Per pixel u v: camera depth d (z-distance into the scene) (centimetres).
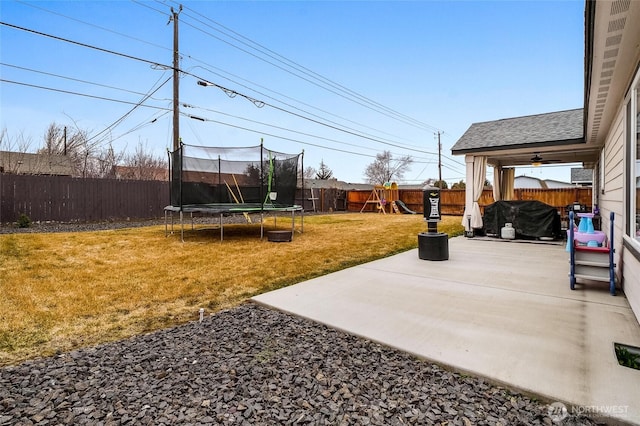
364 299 348
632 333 256
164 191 1214
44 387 187
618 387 181
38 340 256
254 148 850
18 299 344
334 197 1908
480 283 407
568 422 158
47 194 974
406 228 1008
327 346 241
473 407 170
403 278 433
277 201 862
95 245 653
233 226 1024
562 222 961
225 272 468
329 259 558
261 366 212
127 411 166
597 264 375
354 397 179
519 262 530
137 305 337
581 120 792
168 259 546
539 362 211
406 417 162
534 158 895
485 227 843
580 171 1916
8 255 538
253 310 323
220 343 247
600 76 334
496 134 861
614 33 249
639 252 275
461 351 228
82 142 1861
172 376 200
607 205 573
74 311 317
